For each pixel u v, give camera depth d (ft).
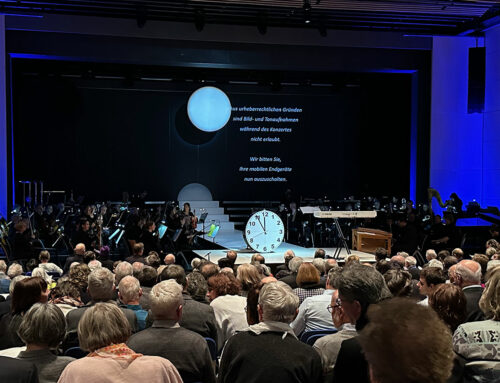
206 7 46.96
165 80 66.28
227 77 66.44
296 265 21.97
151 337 9.21
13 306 11.55
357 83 68.64
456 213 51.90
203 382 9.30
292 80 67.05
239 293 15.85
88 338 7.09
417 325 3.40
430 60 58.13
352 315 7.44
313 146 68.69
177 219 48.52
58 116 65.00
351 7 47.11
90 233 44.86
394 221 52.85
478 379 7.72
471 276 13.02
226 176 67.87
